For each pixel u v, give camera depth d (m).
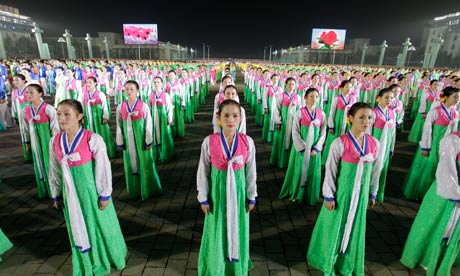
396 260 2.93
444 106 3.75
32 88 3.61
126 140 3.84
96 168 2.35
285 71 13.16
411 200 4.19
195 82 10.47
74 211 2.31
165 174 5.02
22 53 44.09
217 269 2.40
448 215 2.45
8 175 4.85
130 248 3.05
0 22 42.16
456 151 2.28
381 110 3.82
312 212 3.83
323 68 20.38
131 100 3.72
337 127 5.21
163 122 5.39
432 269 2.63
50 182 2.43
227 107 2.06
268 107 6.71
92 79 5.41
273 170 5.21
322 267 2.66
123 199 4.12
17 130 7.70
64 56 47.62
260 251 3.04
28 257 2.90
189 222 3.56
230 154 2.15
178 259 2.90
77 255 2.49
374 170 2.49
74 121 2.21
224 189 2.22
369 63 53.75
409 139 7.27
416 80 12.41
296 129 3.79
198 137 7.38
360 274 2.62
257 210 3.87
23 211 3.76
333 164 2.39
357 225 2.49
